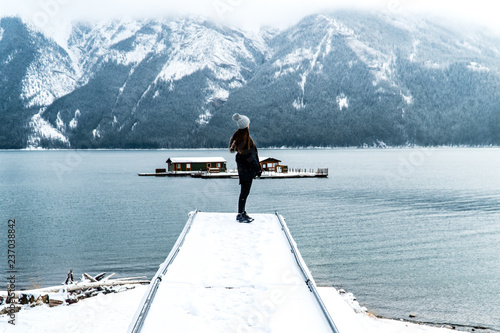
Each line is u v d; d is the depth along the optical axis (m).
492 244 36.81
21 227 43.84
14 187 88.12
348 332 14.18
